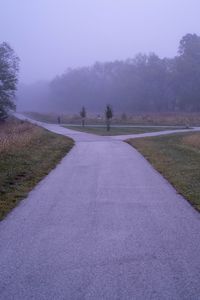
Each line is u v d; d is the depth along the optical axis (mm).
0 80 70500
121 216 8336
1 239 6828
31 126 43312
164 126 59094
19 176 13062
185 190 10945
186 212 8664
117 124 66688
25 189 11094
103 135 38719
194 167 15500
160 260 5828
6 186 11305
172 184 11938
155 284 5031
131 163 16828
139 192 10805
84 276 5281
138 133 42000
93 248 6359
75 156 19531
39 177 13141
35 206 9211
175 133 40781
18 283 5086
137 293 4801
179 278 5207
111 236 6980
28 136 25781
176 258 5906
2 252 6191
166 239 6801
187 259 5863
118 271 5434
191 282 5086
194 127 56094
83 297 4707
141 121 70438
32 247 6414
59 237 6930
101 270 5477
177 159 18172
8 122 62688
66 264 5699
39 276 5293
